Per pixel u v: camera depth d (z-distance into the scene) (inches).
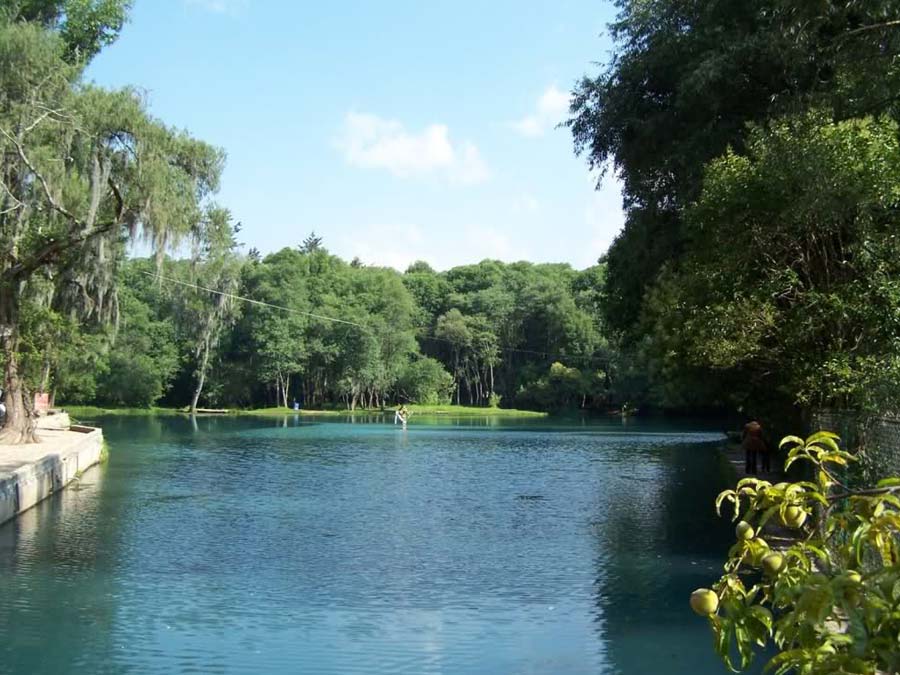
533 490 896.9
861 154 486.0
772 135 560.7
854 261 562.6
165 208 970.7
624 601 427.2
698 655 339.0
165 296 2999.5
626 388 3218.5
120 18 1133.7
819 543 108.3
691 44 820.0
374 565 515.8
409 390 3683.6
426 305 4264.3
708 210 602.9
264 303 3048.7
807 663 92.2
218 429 2081.7
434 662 333.7
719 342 662.5
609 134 953.5
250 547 573.6
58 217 991.6
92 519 689.0
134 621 391.9
